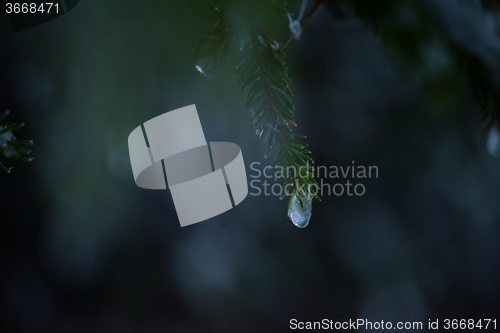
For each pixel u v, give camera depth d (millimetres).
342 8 876
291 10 882
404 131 2289
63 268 2082
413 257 2590
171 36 910
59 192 1306
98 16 933
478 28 853
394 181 2418
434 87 847
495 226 2457
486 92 853
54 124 1175
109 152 1117
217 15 857
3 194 1828
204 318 2443
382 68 2154
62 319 2322
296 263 2510
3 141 847
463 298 2604
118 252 2047
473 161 2201
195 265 2342
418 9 852
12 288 2217
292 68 1201
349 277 2576
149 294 2322
